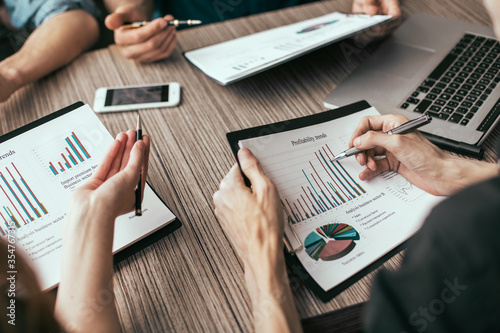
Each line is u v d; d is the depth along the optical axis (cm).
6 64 87
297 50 79
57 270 57
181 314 55
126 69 92
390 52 90
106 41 153
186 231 63
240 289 57
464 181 61
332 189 64
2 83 84
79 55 96
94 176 60
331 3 109
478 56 87
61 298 49
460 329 38
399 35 94
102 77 90
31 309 40
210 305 55
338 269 56
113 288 55
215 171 72
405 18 100
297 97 84
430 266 38
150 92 85
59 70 93
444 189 63
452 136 72
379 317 41
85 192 56
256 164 61
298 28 93
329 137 70
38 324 41
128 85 88
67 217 54
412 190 65
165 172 72
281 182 64
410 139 63
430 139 72
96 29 109
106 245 52
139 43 90
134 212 63
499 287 35
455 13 101
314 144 69
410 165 64
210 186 69
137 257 60
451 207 37
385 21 84
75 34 99
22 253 42
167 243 62
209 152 75
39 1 108
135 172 58
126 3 116
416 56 88
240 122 80
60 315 48
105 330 48
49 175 66
